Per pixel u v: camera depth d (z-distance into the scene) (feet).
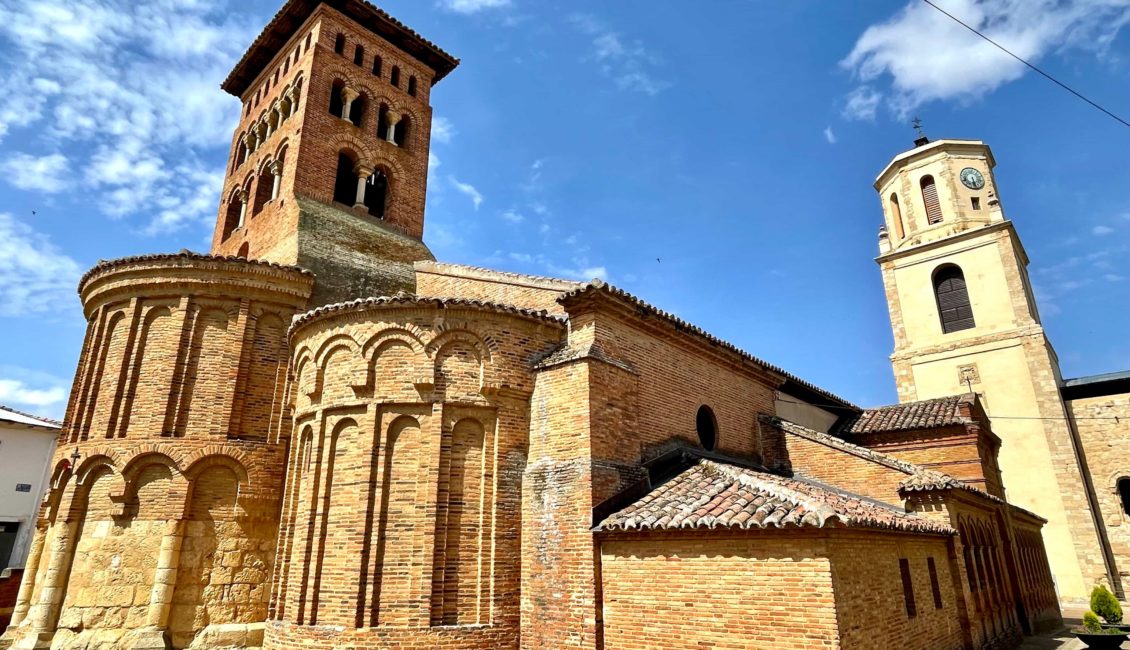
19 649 59.16
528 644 48.26
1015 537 79.92
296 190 86.74
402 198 100.89
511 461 53.01
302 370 59.11
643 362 58.44
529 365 56.03
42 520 68.23
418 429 52.03
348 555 48.88
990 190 130.72
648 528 43.50
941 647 48.47
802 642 36.29
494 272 70.23
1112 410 111.75
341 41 101.60
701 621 40.47
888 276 133.69
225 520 63.52
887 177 141.49
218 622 60.54
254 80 114.83
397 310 54.70
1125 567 104.53
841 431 84.69
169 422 64.85
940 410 82.79
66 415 72.23
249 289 70.13
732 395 71.31
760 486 44.68
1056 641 70.64
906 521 48.11
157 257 69.36
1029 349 113.91
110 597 59.72
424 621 46.75
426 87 112.88
